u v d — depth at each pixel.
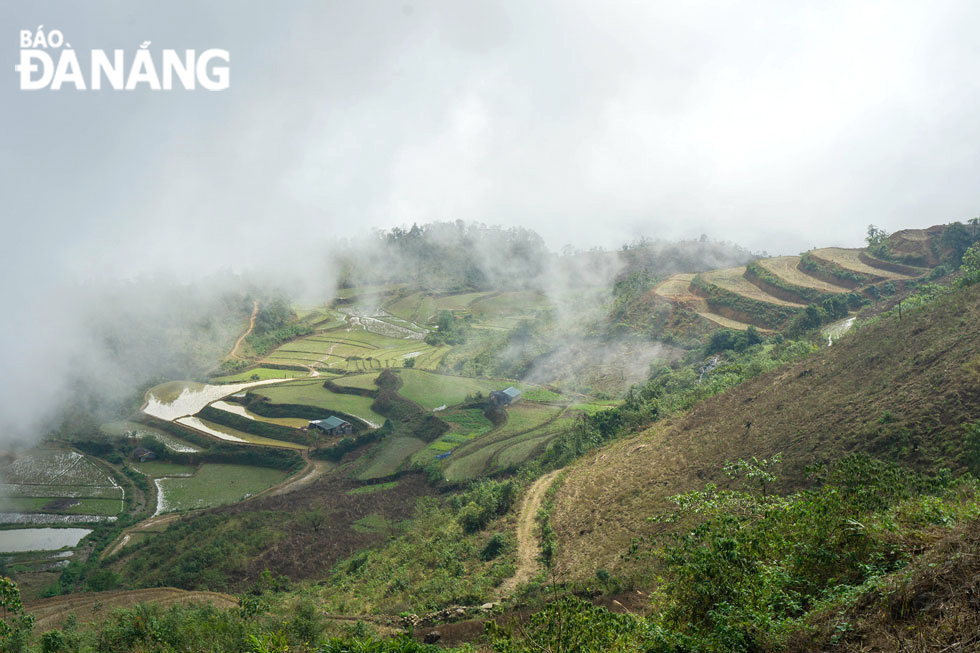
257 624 23.44
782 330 93.00
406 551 43.69
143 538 65.94
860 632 8.30
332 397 108.19
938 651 7.17
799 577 11.04
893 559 10.41
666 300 115.25
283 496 72.44
